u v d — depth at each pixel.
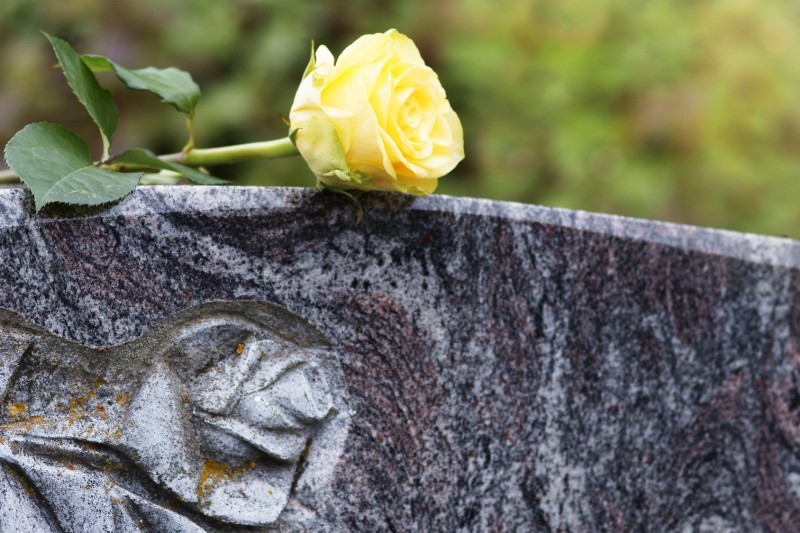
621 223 0.72
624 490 0.73
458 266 0.69
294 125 0.64
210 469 0.65
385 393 0.68
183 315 0.65
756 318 0.75
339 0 1.26
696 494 0.75
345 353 0.67
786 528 0.76
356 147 0.63
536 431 0.71
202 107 1.21
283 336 0.67
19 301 0.62
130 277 0.64
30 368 0.63
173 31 1.24
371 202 0.67
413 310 0.68
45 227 0.62
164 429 0.64
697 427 0.74
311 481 0.67
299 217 0.66
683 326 0.74
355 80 0.63
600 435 0.72
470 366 0.70
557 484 0.72
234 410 0.65
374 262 0.67
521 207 0.70
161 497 0.65
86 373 0.64
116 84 1.22
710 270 0.74
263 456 0.66
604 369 0.72
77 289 0.63
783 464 0.76
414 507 0.69
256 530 0.66
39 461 0.63
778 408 0.76
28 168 0.63
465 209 0.69
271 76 1.23
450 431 0.69
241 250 0.65
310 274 0.66
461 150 0.66
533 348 0.71
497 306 0.70
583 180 1.26
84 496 0.63
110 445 0.64
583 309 0.72
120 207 0.63
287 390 0.66
